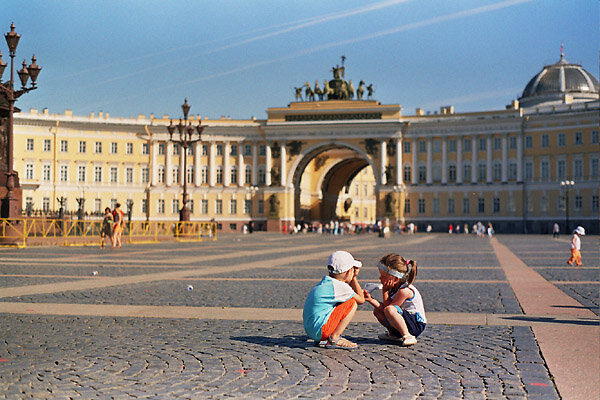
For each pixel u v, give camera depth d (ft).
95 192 366.63
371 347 33.81
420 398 24.43
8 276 72.54
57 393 24.90
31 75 134.51
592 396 24.66
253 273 80.07
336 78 384.68
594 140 331.98
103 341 35.19
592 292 59.11
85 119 364.79
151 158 376.89
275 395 24.77
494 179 350.23
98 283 65.72
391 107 362.94
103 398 24.27
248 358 31.12
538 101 386.52
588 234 332.39
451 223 355.97
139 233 196.95
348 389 25.64
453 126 355.77
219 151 383.45
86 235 169.99
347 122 365.40
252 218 379.76
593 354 31.94
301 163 380.17
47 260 100.53
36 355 31.58
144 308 47.98
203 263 98.12
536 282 68.80
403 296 34.45
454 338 36.35
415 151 362.74
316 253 131.23
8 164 141.18
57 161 358.43
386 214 361.92
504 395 24.86
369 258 116.57
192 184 381.60
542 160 343.87
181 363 30.01
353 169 437.58
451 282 68.80
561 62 395.34
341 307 33.55
